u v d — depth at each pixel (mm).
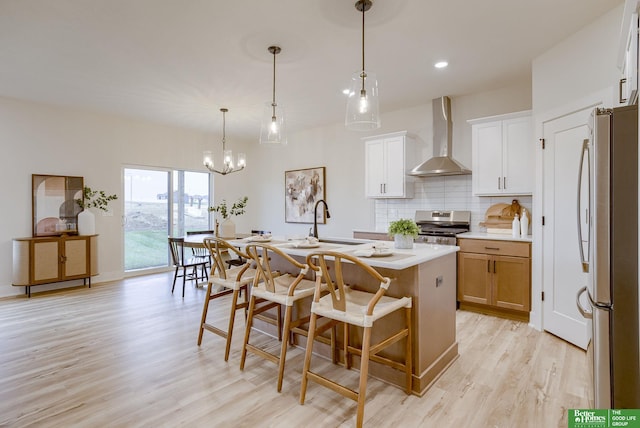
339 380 2266
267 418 1861
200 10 2432
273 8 2412
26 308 3875
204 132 6371
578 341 2734
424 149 4684
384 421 1831
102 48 3000
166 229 6027
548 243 3047
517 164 3619
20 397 2066
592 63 2598
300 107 4785
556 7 2408
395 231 2520
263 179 6973
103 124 5203
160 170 5883
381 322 2270
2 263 4367
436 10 2443
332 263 2521
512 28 2699
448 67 3445
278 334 2924
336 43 2932
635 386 1492
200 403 2004
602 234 1522
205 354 2670
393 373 2207
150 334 3090
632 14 1594
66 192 4828
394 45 2973
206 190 6586
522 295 3338
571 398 2033
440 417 1865
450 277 2531
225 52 3086
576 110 2746
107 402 2014
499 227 3969
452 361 2502
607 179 1512
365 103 2314
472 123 3928
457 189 4398
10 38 2812
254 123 5676
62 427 1788
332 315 1896
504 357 2592
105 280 5250
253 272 2857
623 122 1494
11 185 4426
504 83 3895
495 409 1936
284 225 6602
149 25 2629
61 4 2342
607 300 1521
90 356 2629
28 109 4535
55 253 4477
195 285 5016
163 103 4578
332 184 5809
